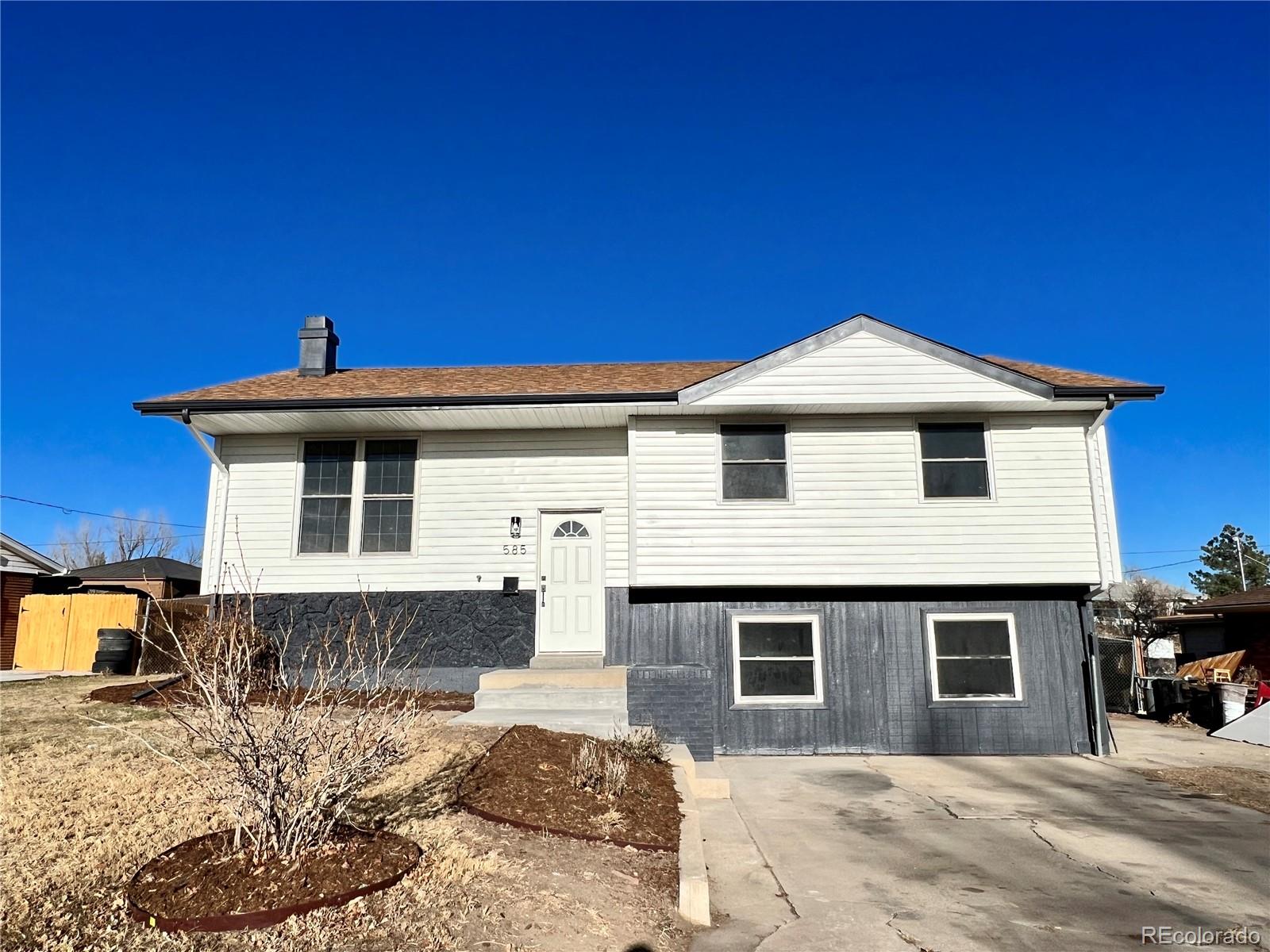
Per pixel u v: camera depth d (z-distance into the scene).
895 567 12.35
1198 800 9.55
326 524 13.34
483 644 12.96
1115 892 6.33
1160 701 17.84
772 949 5.10
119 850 5.02
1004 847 7.49
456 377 14.94
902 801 9.24
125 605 16.55
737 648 12.51
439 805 6.28
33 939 3.85
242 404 12.26
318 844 4.94
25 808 5.71
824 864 6.91
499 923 4.48
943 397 12.38
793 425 12.76
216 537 13.27
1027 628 12.55
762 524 12.48
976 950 5.17
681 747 10.07
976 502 12.52
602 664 12.44
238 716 4.91
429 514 13.35
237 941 3.95
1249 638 20.91
